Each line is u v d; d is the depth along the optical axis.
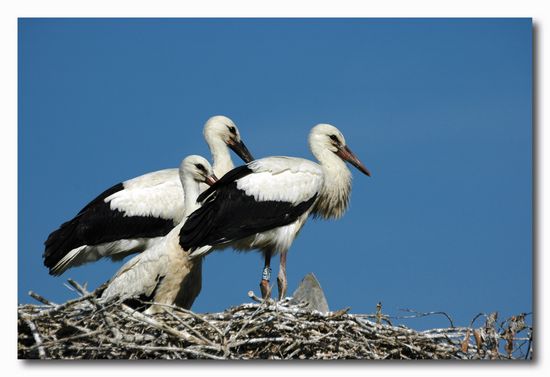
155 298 14.42
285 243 16.23
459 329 13.53
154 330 12.49
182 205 17.59
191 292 15.00
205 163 15.95
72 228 17.53
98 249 17.52
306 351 12.82
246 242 16.09
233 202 15.83
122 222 17.42
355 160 17.45
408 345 13.06
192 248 14.79
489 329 13.40
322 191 17.14
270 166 16.30
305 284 14.30
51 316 12.16
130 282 14.40
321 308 14.15
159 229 17.53
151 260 14.45
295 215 16.30
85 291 12.34
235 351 12.65
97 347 12.00
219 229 15.63
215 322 12.70
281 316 12.68
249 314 12.95
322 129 17.50
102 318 12.29
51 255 17.56
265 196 16.05
